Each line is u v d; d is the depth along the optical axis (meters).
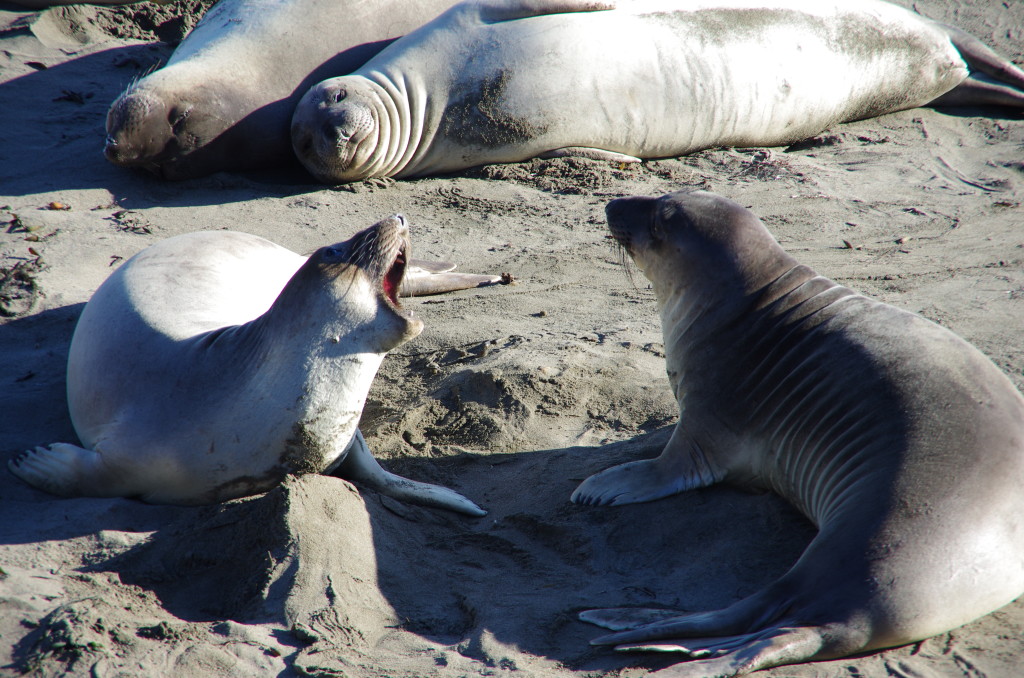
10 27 45.88
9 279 27.19
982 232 30.45
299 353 17.06
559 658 13.55
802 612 13.34
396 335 17.31
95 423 18.77
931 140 40.66
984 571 13.27
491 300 27.19
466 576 16.11
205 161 36.09
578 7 37.66
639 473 18.45
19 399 21.67
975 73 44.00
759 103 39.44
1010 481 13.82
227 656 13.25
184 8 48.69
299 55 37.88
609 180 36.22
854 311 17.48
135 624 13.93
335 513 16.42
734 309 18.44
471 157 37.81
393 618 14.73
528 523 17.59
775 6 39.78
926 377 15.54
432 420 21.41
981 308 24.27
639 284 28.11
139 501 18.11
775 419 17.27
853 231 31.14
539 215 33.50
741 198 34.22
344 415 17.55
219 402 17.34
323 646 13.63
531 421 21.08
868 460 15.03
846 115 42.16
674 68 38.00
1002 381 15.64
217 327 19.44
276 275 23.08
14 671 12.75
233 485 17.72
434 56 37.06
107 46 45.94
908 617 12.97
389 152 36.28
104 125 39.12
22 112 39.69
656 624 13.71
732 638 13.27
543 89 36.94
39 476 18.33
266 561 15.28
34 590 14.60
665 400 21.45
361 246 17.14
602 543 16.83
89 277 27.66
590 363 22.78
